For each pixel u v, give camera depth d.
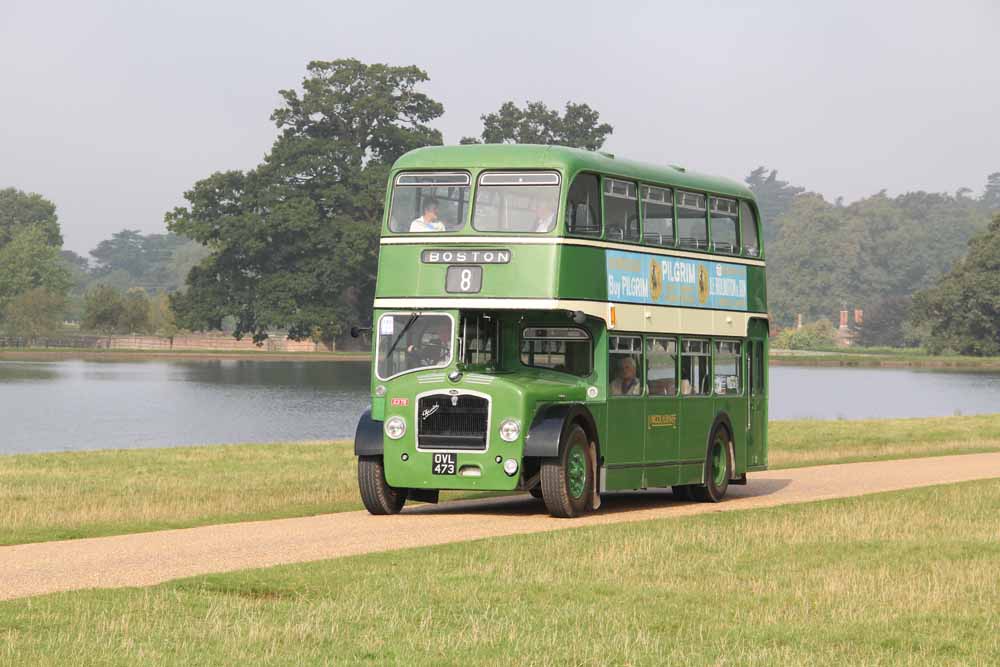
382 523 28.52
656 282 32.69
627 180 31.77
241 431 87.50
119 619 17.30
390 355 29.91
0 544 25.59
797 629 17.61
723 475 35.66
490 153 30.09
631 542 24.44
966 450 56.12
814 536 25.98
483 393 28.66
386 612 18.12
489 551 23.30
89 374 169.00
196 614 17.80
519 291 29.48
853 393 142.62
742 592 20.03
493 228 29.72
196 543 25.09
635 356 31.94
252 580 20.30
